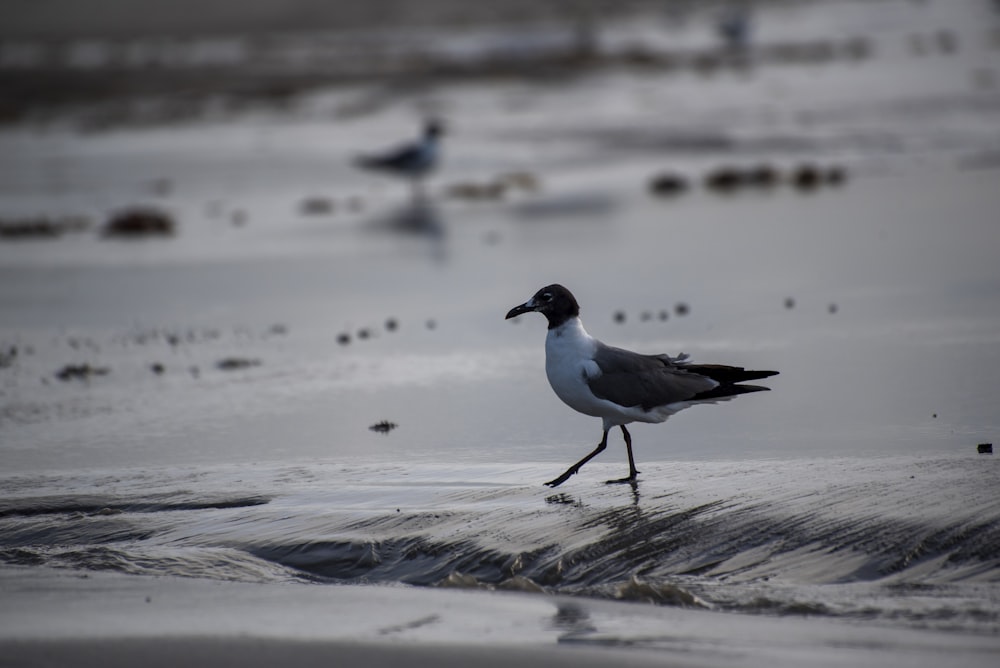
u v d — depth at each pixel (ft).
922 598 27.25
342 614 27.76
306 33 304.71
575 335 37.45
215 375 53.93
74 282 77.05
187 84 208.44
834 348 51.67
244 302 69.87
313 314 66.18
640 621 26.76
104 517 35.91
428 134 108.68
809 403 44.06
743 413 43.57
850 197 92.48
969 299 58.85
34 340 62.08
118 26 315.78
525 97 178.91
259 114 171.83
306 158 131.34
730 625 26.27
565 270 74.18
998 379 45.27
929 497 32.19
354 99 184.14
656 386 36.52
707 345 53.52
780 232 81.41
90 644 25.90
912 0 330.34
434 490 36.76
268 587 30.07
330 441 43.16
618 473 37.78
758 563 29.73
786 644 24.97
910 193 91.61
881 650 24.48
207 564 32.07
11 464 41.70
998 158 106.11
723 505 33.24
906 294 61.00
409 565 31.58
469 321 62.49
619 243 82.28
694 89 179.11
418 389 50.08
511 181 112.16
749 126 138.21
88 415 47.98
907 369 47.60
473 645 25.49
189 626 27.02
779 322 57.16
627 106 163.53
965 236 74.43
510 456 40.37
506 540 32.14
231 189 115.24
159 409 48.57
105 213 103.71
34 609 28.37
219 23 319.68
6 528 35.50
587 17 328.08
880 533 30.35
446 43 273.13
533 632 26.27
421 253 83.20
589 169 118.01
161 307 69.31
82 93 199.62
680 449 39.99
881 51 221.46
